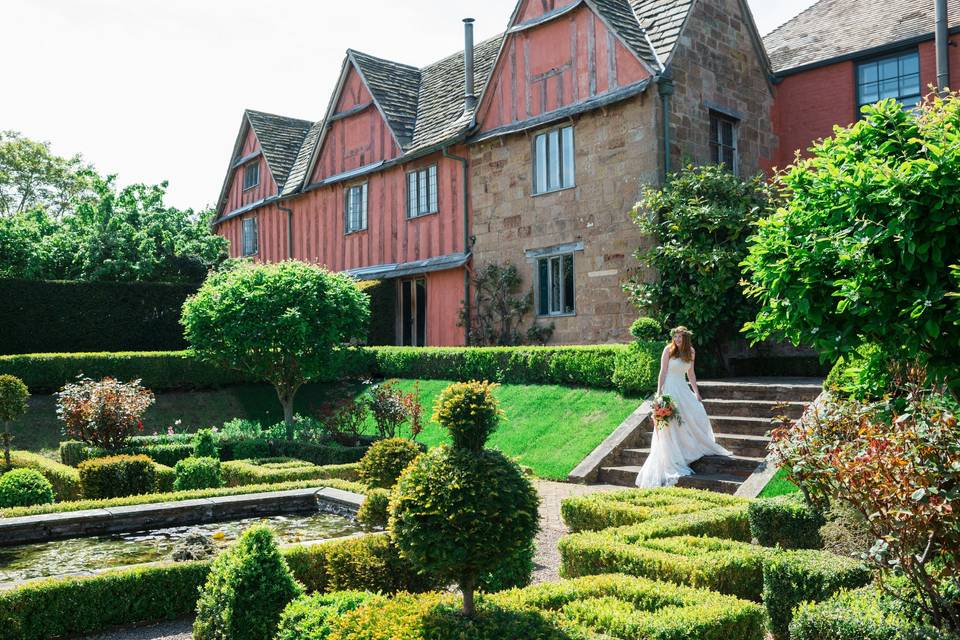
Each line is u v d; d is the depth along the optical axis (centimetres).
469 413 413
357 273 2369
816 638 381
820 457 435
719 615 425
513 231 1859
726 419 1145
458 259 1994
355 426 1444
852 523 485
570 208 1720
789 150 1834
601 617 427
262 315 1496
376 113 2327
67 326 2189
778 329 615
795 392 1159
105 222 2630
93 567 670
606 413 1294
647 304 1505
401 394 1445
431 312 2094
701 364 1462
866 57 1702
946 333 518
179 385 1950
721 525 666
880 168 529
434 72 2456
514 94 1859
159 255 2667
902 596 385
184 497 868
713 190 1477
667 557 547
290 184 2753
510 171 1869
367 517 702
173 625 592
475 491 399
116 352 2081
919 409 428
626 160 1606
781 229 587
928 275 506
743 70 1766
